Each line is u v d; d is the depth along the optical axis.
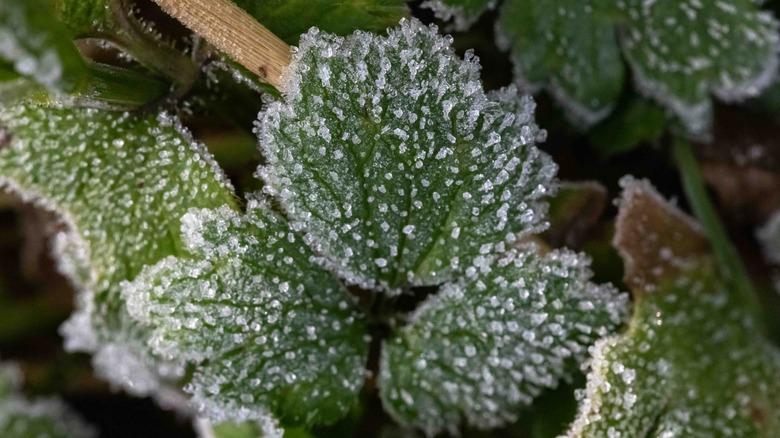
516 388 0.17
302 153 0.16
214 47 0.16
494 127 0.16
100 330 0.17
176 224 0.16
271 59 0.16
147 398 0.20
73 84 0.15
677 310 0.17
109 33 0.16
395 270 0.16
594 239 0.18
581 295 0.16
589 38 0.18
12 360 0.20
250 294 0.16
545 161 0.16
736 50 0.18
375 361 0.17
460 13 0.17
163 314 0.16
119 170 0.17
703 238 0.18
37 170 0.17
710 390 0.17
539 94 0.18
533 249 0.16
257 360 0.16
